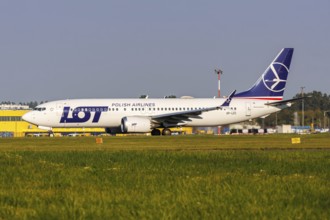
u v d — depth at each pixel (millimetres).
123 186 50344
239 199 42125
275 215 36094
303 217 35469
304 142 134625
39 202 41719
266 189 47250
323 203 40375
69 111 190750
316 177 56031
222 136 181000
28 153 92375
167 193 45344
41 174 60594
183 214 36719
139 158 80750
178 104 194500
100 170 64562
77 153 91625
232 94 188750
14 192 47000
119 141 146875
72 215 36531
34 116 190750
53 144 134375
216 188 47719
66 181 54250
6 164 72750
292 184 50094
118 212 37438
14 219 35594
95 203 41031
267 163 72062
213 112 196625
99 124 193000
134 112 192375
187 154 87375
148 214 36656
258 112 199625
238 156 83312
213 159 78625
